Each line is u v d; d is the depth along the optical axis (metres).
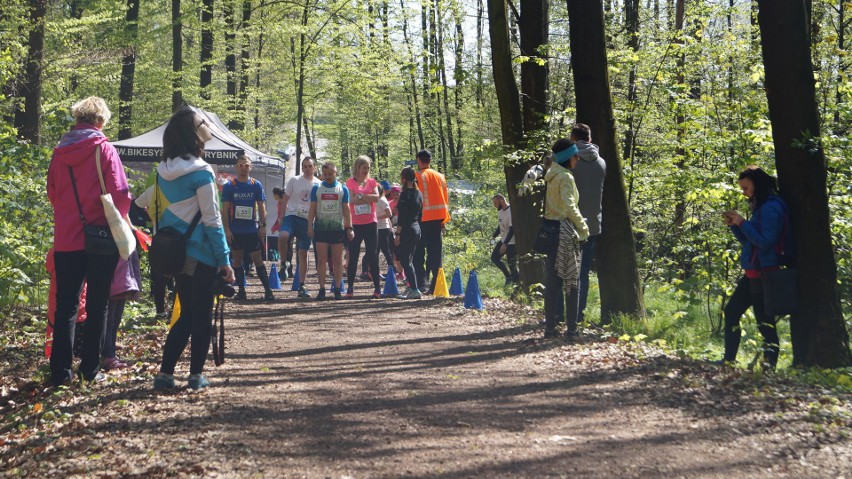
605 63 9.17
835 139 9.03
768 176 7.34
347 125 43.25
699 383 5.80
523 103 12.59
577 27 9.12
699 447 4.20
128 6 26.36
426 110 38.56
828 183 9.55
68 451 4.23
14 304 9.60
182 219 5.65
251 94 31.06
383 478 3.71
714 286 9.74
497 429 4.61
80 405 5.33
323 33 26.94
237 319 10.22
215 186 5.70
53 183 5.95
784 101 7.27
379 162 45.72
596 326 9.04
